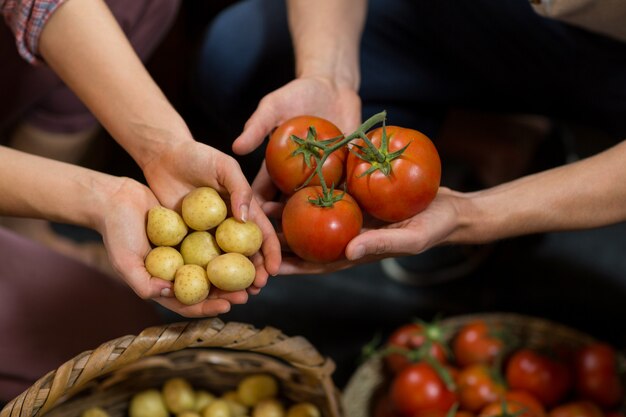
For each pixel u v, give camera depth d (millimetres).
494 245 1346
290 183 816
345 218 769
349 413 1077
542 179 874
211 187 798
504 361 1117
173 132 828
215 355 951
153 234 768
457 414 1035
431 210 819
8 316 926
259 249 792
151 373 961
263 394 967
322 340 1262
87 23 865
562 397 1078
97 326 964
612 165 861
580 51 1045
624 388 1085
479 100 1183
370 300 1308
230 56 1188
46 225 1269
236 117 1226
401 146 780
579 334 1103
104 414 930
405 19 1113
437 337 1103
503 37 1075
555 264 1345
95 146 1379
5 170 805
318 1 1013
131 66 869
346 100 963
